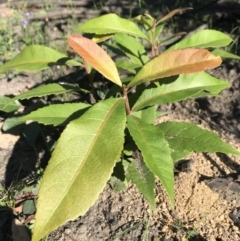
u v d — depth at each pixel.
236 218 0.29
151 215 0.29
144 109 0.29
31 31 0.55
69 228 0.29
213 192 0.30
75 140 0.21
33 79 0.45
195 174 0.32
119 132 0.22
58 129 0.38
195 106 0.39
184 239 0.28
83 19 0.58
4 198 0.31
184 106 0.40
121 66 0.30
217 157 0.33
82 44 0.24
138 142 0.23
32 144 0.36
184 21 0.54
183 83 0.27
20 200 0.32
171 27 0.53
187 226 0.28
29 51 0.32
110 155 0.20
